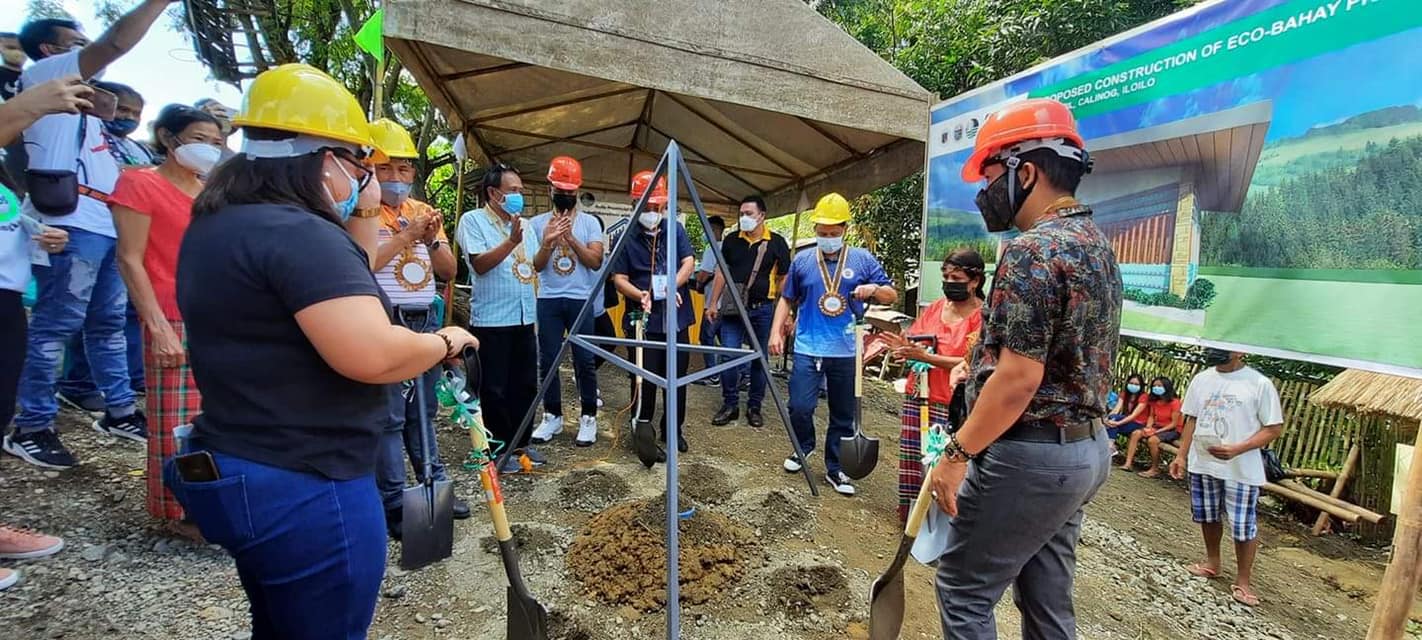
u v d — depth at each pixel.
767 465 4.09
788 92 4.15
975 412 1.56
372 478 1.31
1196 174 2.84
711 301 4.91
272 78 1.24
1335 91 2.35
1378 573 3.76
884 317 7.29
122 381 3.30
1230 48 2.69
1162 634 2.77
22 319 2.16
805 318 3.81
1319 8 2.38
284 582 1.21
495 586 2.50
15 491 2.63
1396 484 3.97
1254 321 2.65
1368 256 2.27
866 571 2.88
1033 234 1.54
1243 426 3.11
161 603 2.15
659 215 4.00
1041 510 1.60
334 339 1.10
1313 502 4.30
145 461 3.11
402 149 2.67
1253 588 3.33
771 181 7.48
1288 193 2.51
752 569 2.76
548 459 3.87
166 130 2.30
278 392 1.15
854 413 3.66
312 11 10.21
